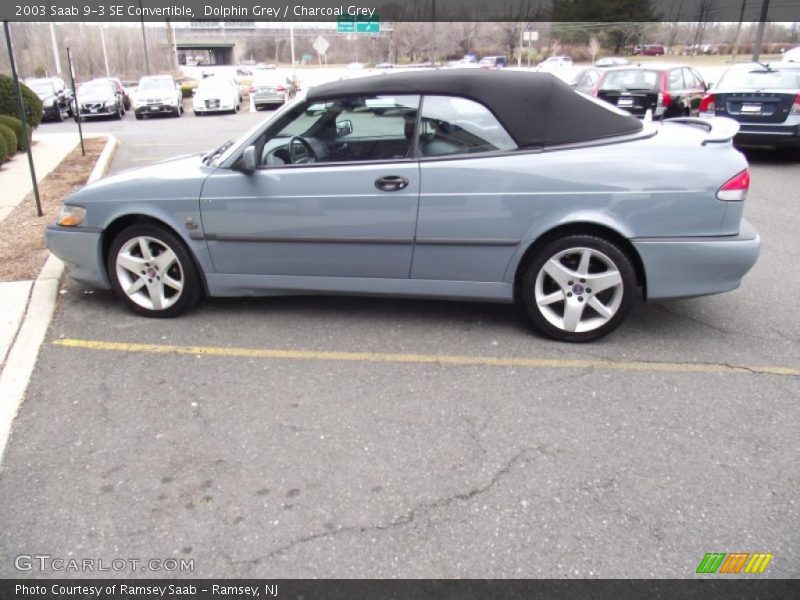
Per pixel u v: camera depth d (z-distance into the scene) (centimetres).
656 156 381
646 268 388
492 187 389
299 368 388
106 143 1476
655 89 1231
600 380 369
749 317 457
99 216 449
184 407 345
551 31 6056
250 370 386
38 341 422
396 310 474
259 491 279
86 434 321
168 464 297
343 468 293
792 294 501
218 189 423
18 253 593
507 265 404
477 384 366
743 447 306
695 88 1341
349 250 418
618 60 3981
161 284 453
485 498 273
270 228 422
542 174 384
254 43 9306
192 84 3847
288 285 439
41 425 330
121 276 457
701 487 278
